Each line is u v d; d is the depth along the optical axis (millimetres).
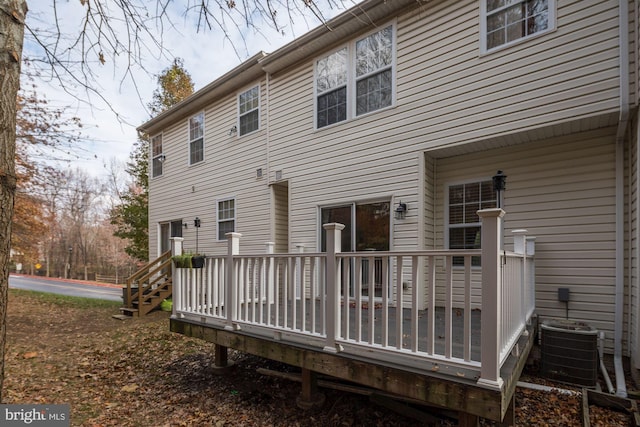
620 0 4016
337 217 6605
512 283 2826
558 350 3713
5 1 1612
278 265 3469
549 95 4445
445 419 3096
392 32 5914
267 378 4266
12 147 1628
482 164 5465
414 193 5570
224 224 9031
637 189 3723
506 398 2229
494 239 2160
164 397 3783
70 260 28078
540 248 4906
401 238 5672
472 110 5059
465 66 5141
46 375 4391
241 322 3770
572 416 3078
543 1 4535
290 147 7426
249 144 8398
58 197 10016
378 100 6098
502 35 4844
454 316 4668
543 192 4926
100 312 8742
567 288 4688
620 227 4371
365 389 3416
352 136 6375
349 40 6461
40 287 17656
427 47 5516
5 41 1596
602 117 4156
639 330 3576
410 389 2475
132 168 15219
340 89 6617
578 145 4695
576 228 4680
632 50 3938
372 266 2717
